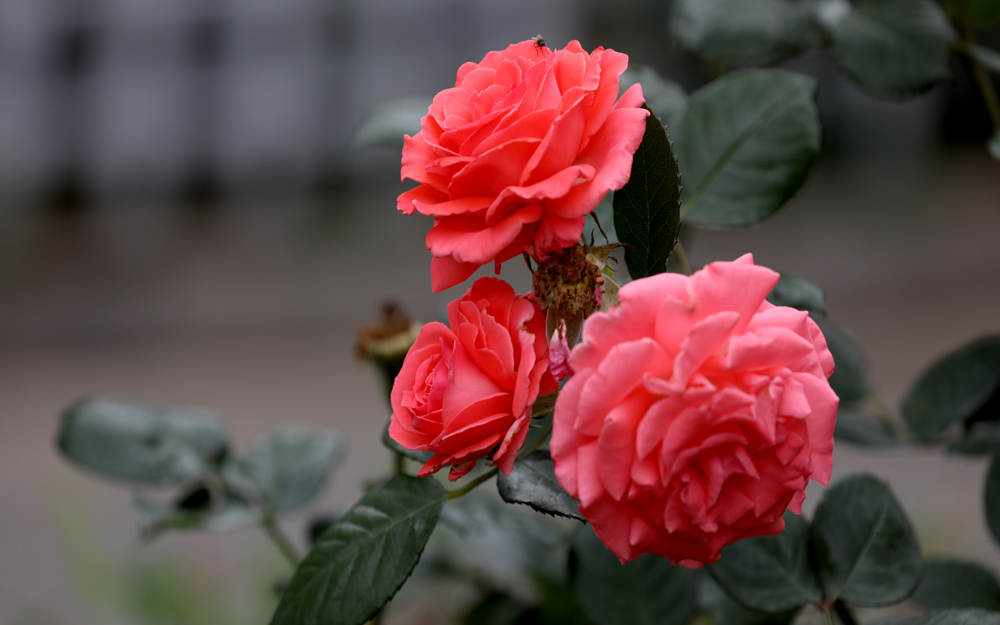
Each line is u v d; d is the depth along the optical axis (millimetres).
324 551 899
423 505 901
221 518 1038
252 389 2830
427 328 870
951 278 3037
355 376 2879
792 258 3254
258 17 4074
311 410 2680
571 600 1095
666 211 874
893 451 1048
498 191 848
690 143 978
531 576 1109
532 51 873
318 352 3035
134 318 3346
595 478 827
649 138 867
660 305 833
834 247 3289
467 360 856
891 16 1053
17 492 2498
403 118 1071
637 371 825
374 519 901
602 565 1000
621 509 835
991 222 3312
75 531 1769
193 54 4145
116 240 3922
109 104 4191
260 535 1901
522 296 865
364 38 4023
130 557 1729
